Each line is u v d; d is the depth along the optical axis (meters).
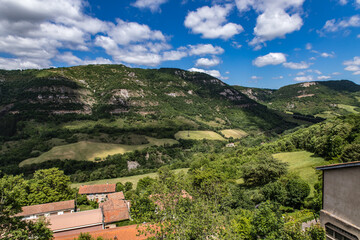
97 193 73.81
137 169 111.75
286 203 39.50
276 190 40.78
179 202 17.73
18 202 21.84
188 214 17.20
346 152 50.31
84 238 28.17
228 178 68.44
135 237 31.84
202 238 15.65
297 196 38.72
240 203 39.38
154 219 17.42
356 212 9.77
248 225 23.05
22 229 20.50
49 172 57.91
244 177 60.25
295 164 64.81
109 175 100.12
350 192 10.10
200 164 88.62
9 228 20.56
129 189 78.75
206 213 16.94
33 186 54.03
